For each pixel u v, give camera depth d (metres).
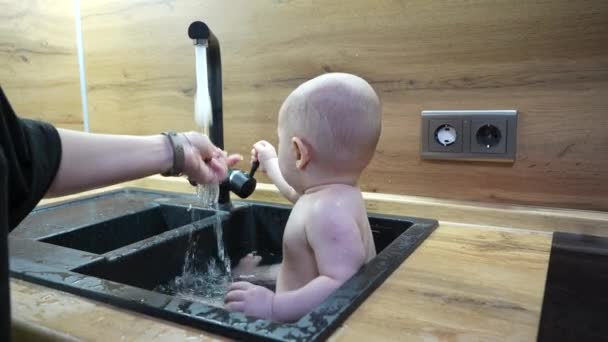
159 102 1.18
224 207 0.95
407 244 0.70
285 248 0.68
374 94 0.66
